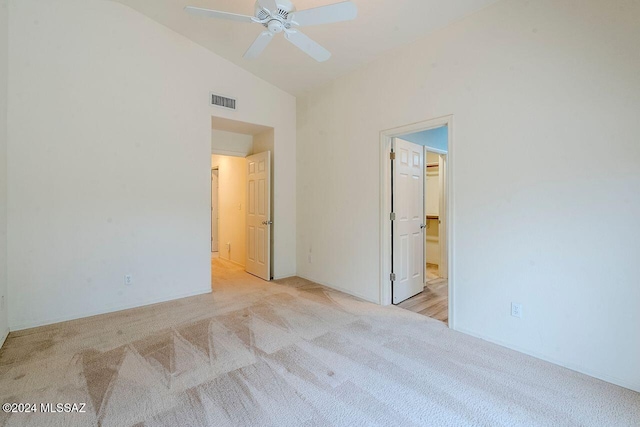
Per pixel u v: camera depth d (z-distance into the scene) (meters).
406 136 3.96
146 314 3.15
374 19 2.74
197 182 3.76
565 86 2.12
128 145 3.28
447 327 2.85
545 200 2.23
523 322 2.37
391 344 2.51
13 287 2.73
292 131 4.68
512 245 2.41
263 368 2.14
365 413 1.70
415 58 3.04
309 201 4.47
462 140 2.69
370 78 3.51
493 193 2.50
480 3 2.47
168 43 3.50
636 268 1.88
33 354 2.32
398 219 3.55
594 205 2.03
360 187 3.67
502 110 2.43
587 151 2.04
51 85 2.86
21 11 2.72
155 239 3.48
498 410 1.73
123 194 3.26
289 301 3.57
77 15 2.97
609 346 1.99
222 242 6.10
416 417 1.67
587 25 2.02
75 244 3.01
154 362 2.22
